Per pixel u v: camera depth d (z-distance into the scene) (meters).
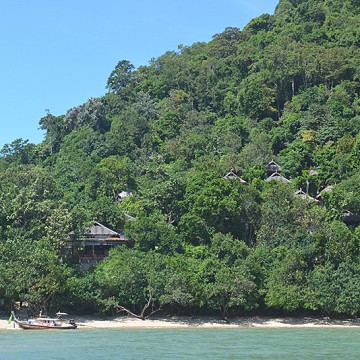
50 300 93.69
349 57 196.25
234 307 100.31
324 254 102.31
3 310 98.38
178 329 90.75
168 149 169.88
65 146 188.12
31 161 189.88
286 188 119.12
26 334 82.62
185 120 192.12
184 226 111.12
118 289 95.94
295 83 198.00
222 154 164.38
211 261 98.25
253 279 97.31
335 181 141.25
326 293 96.25
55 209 104.56
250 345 72.31
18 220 103.75
